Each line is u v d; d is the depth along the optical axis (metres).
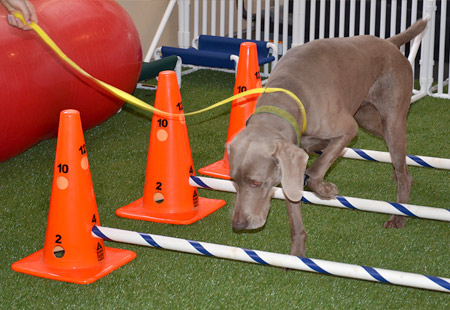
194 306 3.35
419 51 8.45
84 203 3.64
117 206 4.55
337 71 3.69
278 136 3.26
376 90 4.16
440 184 4.93
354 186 4.89
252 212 3.23
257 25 8.04
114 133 6.01
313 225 4.25
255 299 3.41
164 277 3.63
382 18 7.21
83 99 5.38
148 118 6.43
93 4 5.58
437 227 4.25
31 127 5.01
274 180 3.24
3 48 4.70
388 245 4.00
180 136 4.32
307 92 3.53
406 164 4.36
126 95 3.62
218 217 4.40
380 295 3.47
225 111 6.66
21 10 3.49
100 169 5.18
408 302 3.41
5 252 3.90
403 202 4.30
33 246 3.99
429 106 6.84
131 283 3.57
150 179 4.38
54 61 5.00
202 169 5.07
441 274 3.67
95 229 3.65
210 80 7.89
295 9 7.59
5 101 4.70
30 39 4.85
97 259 3.69
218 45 7.58
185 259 3.83
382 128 4.35
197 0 8.16
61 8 5.25
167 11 7.72
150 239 3.56
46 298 3.43
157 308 3.34
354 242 4.04
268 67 8.43
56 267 3.66
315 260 3.30
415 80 8.03
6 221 4.30
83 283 3.54
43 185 4.91
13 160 5.40
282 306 3.35
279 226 4.25
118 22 5.70
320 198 3.86
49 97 5.03
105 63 5.44
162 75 4.26
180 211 4.36
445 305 3.39
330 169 5.19
